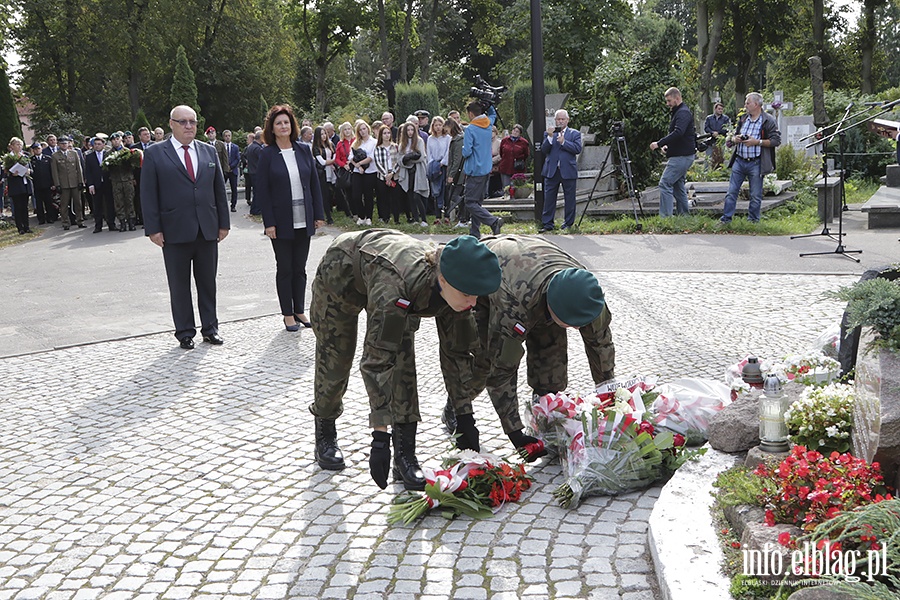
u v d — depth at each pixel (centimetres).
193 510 449
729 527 354
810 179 1809
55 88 4672
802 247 1166
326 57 4925
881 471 342
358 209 1681
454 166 1579
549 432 462
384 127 1638
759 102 1317
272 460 516
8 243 1814
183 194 799
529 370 498
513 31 3206
